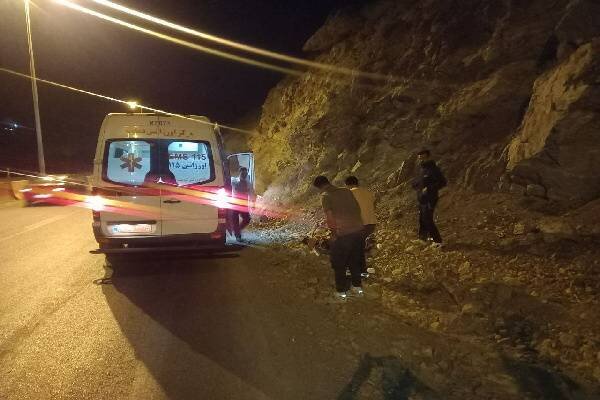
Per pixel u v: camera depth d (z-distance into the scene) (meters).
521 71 10.95
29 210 22.47
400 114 14.14
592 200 8.20
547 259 7.31
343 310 6.82
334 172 15.73
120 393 4.65
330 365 5.19
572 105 8.22
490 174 10.05
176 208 9.65
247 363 5.28
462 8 14.09
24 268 9.78
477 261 7.73
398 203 11.44
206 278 8.83
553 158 8.34
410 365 5.14
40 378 4.97
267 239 12.41
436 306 6.76
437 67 13.26
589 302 6.04
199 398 4.55
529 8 11.76
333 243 7.26
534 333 5.66
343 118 16.83
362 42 19.27
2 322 6.61
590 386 4.61
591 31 9.48
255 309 7.02
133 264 10.01
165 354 5.53
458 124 11.58
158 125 9.73
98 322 6.58
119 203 9.55
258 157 23.34
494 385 4.69
